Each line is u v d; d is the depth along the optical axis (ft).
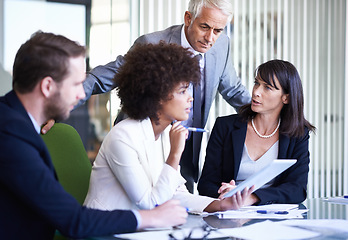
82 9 12.32
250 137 9.11
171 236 5.08
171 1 13.17
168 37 9.94
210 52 10.24
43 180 4.92
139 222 5.14
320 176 16.76
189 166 10.14
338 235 5.24
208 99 10.37
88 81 9.49
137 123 6.64
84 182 7.34
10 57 11.78
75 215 4.96
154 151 6.72
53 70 5.06
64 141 7.36
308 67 16.15
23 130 4.99
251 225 5.72
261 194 7.57
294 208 7.10
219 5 9.12
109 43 12.53
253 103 8.87
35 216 5.27
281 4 15.26
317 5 16.26
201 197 6.88
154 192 6.22
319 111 16.60
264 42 14.87
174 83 6.44
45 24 12.05
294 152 8.84
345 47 17.08
